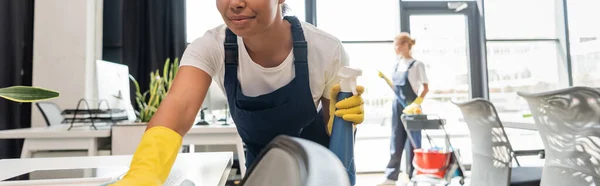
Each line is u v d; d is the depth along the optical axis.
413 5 3.68
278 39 0.85
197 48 0.82
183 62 0.79
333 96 0.76
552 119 1.05
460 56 3.77
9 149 3.01
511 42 3.76
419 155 2.58
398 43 3.11
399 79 3.04
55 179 0.61
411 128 2.52
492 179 1.46
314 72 0.93
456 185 2.62
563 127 1.02
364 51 3.71
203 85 0.77
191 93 0.72
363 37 3.71
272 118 0.98
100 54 3.21
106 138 1.68
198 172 0.78
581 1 3.71
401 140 3.07
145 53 3.28
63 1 2.98
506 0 3.73
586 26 3.71
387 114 3.68
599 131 0.91
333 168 0.23
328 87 0.98
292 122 0.99
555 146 1.09
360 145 3.69
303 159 0.24
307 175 0.21
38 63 2.93
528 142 3.08
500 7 3.73
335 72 0.96
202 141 1.68
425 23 3.73
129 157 1.02
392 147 3.11
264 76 0.92
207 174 0.76
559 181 1.08
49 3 2.96
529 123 1.72
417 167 2.59
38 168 0.83
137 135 1.60
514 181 1.39
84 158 1.00
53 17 2.97
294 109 0.95
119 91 2.08
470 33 3.76
